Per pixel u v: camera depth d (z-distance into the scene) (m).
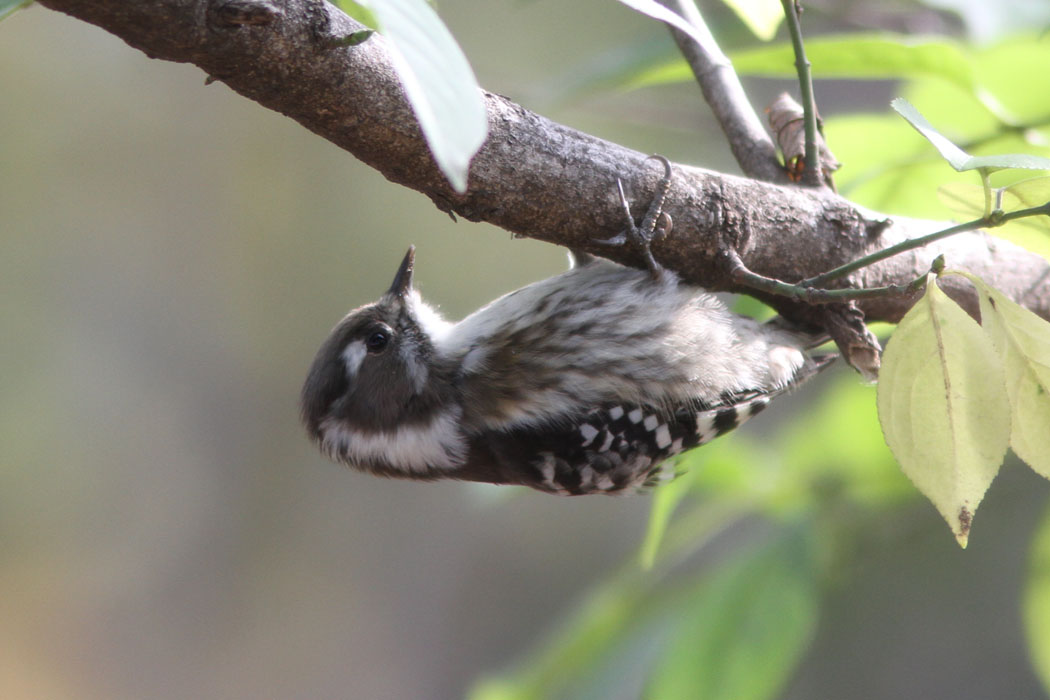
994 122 8.70
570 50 18.42
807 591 8.13
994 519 14.44
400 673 22.91
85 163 20.81
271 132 20.84
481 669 22.23
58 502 22.56
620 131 15.54
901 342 5.20
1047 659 9.59
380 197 20.62
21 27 20.14
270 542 23.31
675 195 6.63
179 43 4.98
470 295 20.06
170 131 20.92
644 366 7.95
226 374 22.31
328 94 5.37
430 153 5.71
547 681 9.27
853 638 15.46
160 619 23.22
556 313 8.16
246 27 5.02
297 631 23.16
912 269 7.42
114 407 22.25
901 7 11.02
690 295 7.79
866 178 7.94
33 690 22.67
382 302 8.76
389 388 8.55
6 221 20.72
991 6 7.84
